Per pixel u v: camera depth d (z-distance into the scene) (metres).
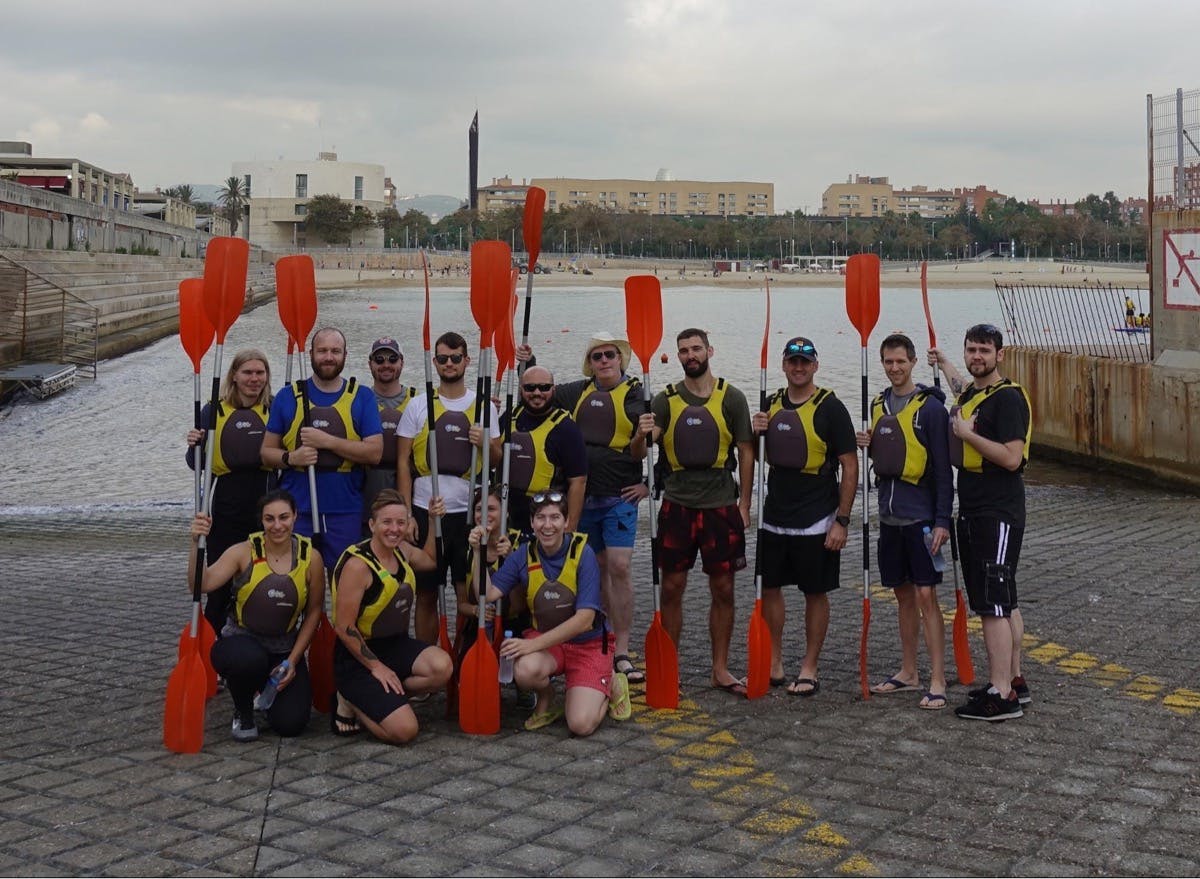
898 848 4.54
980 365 6.10
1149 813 4.81
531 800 5.06
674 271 166.00
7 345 30.28
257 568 5.91
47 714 6.35
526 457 6.62
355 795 5.14
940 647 6.34
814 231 199.62
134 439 21.66
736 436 6.58
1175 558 10.16
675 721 6.16
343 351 6.56
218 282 6.41
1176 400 14.61
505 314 6.41
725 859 4.46
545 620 6.10
